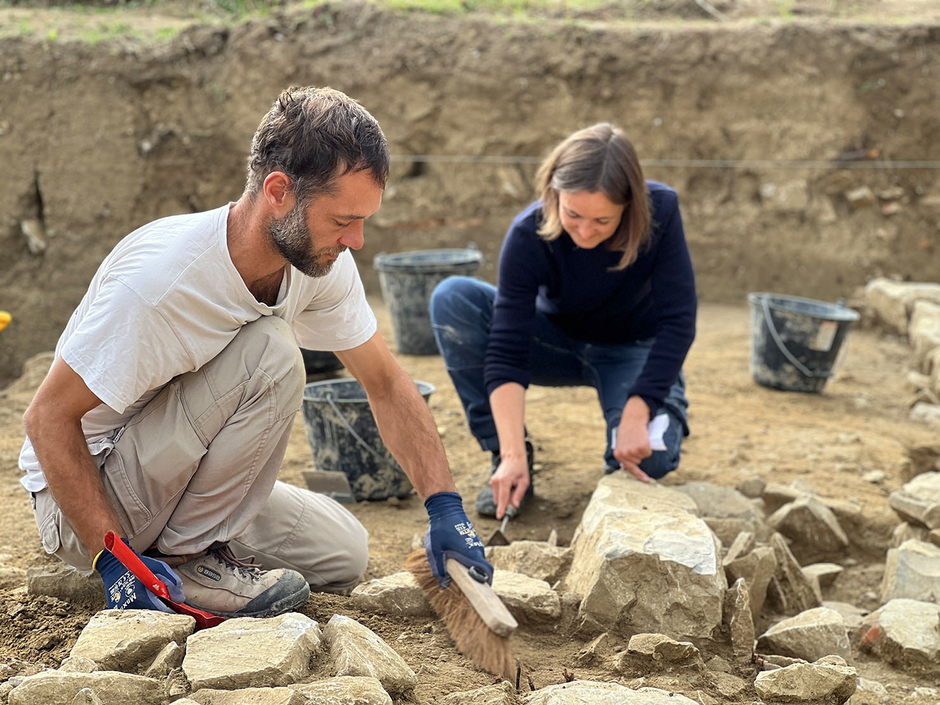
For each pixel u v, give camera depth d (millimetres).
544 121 7438
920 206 7242
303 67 7371
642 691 1799
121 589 1847
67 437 1779
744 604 2156
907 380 5148
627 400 2859
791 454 3811
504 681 1831
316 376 4469
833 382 5277
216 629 1809
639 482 2738
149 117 7336
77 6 8102
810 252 7332
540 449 3730
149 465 1894
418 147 7535
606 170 2580
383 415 2145
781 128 7297
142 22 7793
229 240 1809
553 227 2785
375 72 7371
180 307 1774
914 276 7242
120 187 7340
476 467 3496
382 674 1740
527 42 7383
